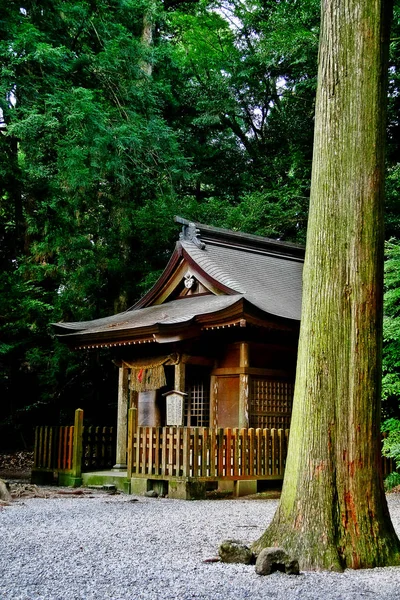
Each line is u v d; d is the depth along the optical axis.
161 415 11.84
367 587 4.01
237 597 3.69
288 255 14.85
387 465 11.89
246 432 10.31
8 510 7.60
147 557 4.80
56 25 13.98
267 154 25.28
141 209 19.14
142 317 12.28
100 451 12.16
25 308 16.92
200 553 5.02
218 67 24.70
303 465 4.93
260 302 11.13
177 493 9.57
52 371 17.69
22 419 18.84
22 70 12.41
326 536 4.67
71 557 4.73
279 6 21.02
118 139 13.80
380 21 5.18
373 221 5.03
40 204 14.30
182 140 24.31
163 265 20.09
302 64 20.62
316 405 4.96
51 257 19.66
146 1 19.23
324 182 5.18
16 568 4.34
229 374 11.24
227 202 21.00
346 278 4.99
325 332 5.00
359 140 5.07
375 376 4.97
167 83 22.88
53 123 11.78
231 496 10.05
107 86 15.08
